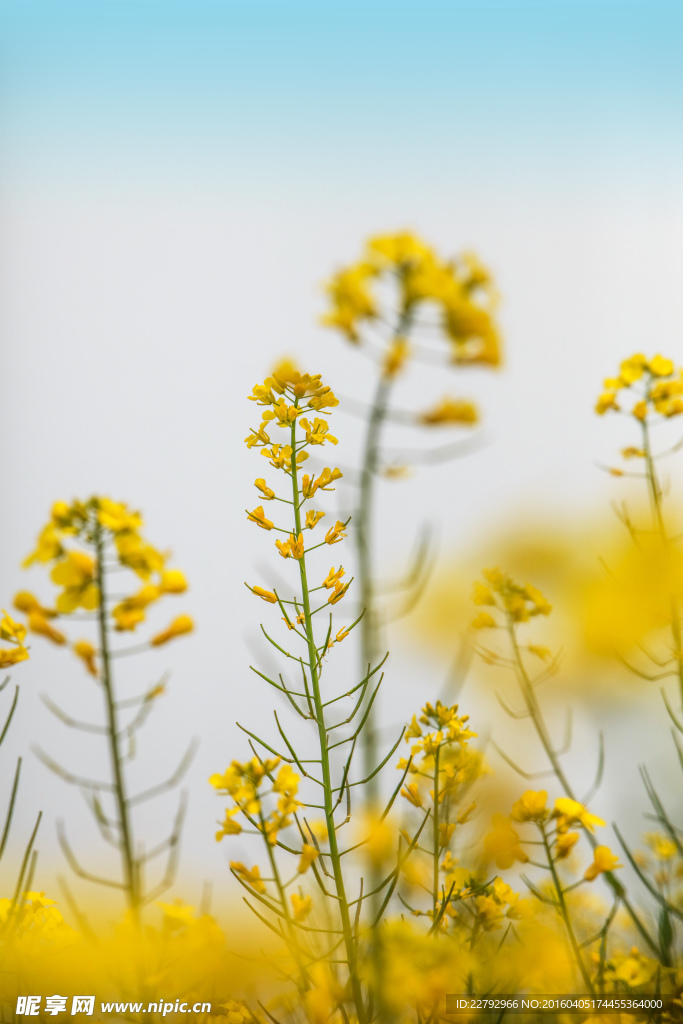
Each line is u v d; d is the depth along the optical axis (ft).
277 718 5.86
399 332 6.27
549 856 6.15
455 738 6.16
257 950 6.03
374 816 6.02
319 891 6.05
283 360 5.99
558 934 6.23
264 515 5.93
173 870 5.96
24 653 6.10
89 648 6.07
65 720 5.99
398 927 5.88
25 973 5.91
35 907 6.11
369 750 6.07
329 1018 5.81
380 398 6.30
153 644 6.12
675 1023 6.15
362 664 6.14
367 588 6.18
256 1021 5.97
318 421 5.98
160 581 6.10
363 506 6.22
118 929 5.89
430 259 6.27
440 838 6.15
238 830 5.84
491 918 6.11
